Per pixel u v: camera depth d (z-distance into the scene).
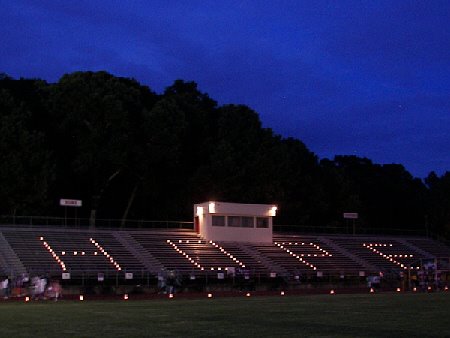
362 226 94.56
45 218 66.06
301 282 62.31
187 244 66.31
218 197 77.69
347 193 94.88
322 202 89.06
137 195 80.38
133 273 55.12
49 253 56.44
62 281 51.41
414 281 60.03
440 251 84.38
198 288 55.12
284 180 83.81
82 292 49.56
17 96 76.56
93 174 74.50
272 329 21.67
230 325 23.19
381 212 110.31
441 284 61.16
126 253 60.44
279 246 71.88
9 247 55.78
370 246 79.50
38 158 68.00
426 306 33.94
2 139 65.94
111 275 53.81
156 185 77.38
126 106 74.88
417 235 93.12
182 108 83.06
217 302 38.91
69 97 71.38
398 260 76.25
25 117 69.81
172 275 53.31
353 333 20.38
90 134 71.44
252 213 70.69
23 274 48.53
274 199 81.00
